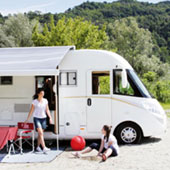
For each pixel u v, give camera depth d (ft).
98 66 26.63
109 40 159.43
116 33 160.35
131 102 26.32
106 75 27.09
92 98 26.48
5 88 27.71
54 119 26.27
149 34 161.99
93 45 74.95
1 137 23.32
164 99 84.02
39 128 24.23
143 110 26.37
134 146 26.04
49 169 19.62
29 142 28.45
